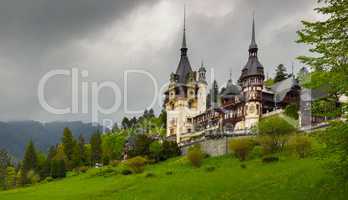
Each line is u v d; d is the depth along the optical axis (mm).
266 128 79562
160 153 107562
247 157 80750
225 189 52969
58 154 142625
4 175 134375
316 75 28812
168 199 52375
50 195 70438
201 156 87188
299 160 65125
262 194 46656
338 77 27688
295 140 69562
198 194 52844
